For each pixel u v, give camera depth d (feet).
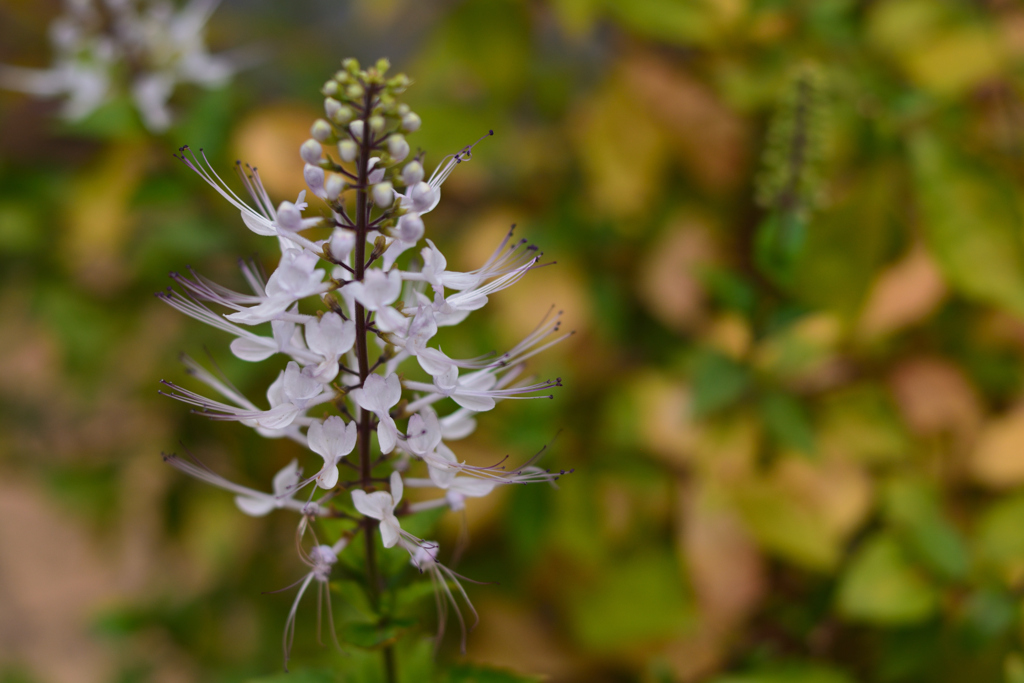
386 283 1.74
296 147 2.50
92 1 2.40
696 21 2.37
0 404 3.46
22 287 3.07
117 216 2.53
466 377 1.86
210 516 2.91
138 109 2.50
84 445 3.44
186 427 2.93
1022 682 2.13
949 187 2.25
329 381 1.78
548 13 2.88
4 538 4.59
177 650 3.23
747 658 2.30
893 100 2.32
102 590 4.26
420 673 1.97
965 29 2.37
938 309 2.43
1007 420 2.32
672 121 2.42
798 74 2.15
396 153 1.76
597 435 2.47
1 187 2.85
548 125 2.97
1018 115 2.45
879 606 2.20
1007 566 2.23
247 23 3.30
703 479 2.32
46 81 2.67
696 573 2.32
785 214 2.17
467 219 2.89
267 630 2.77
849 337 2.36
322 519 1.91
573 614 2.37
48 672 4.00
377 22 2.98
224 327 1.84
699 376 2.27
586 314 2.52
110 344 2.92
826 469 2.32
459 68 2.77
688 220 2.51
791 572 2.35
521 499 2.33
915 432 2.34
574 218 2.69
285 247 1.78
